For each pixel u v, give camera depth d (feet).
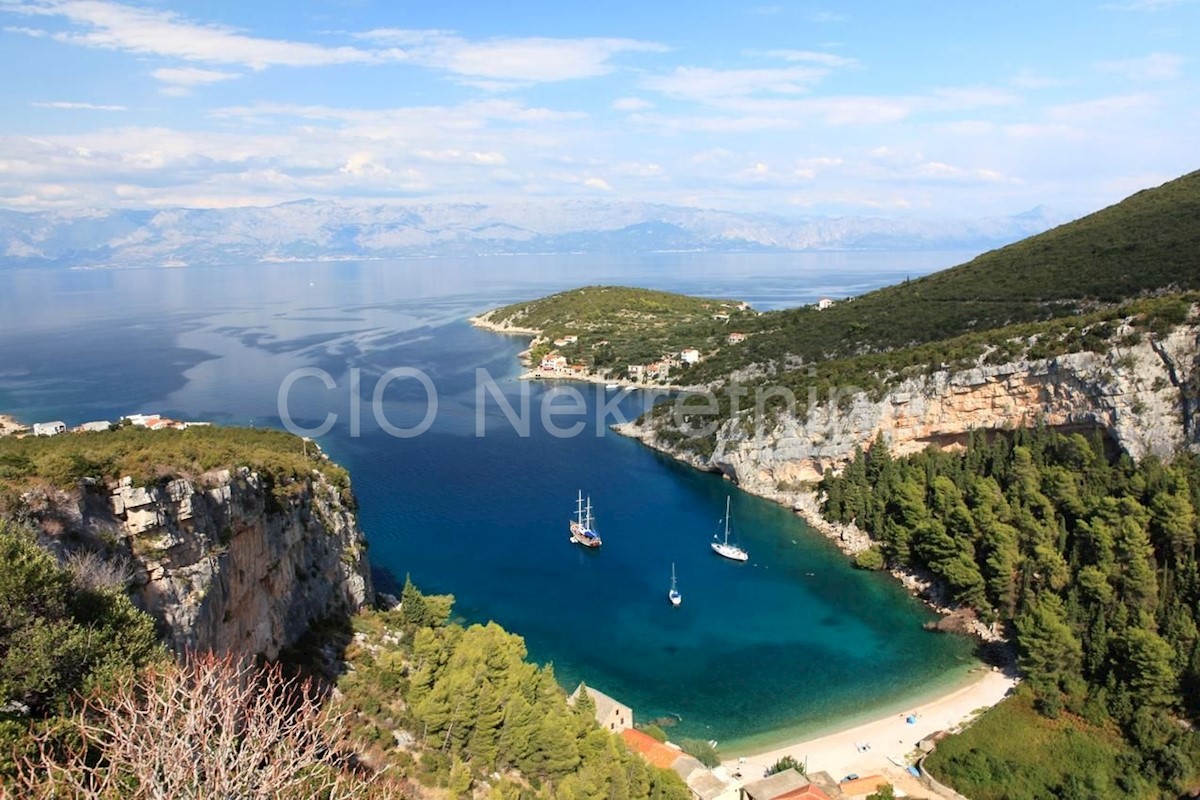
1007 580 267.80
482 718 168.55
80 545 138.82
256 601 187.01
